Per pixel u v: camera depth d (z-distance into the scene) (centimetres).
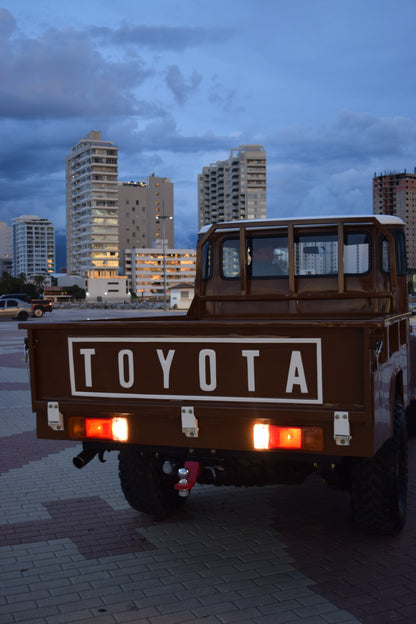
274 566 393
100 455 436
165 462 477
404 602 341
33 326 396
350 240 537
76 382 392
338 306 532
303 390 342
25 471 647
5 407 1054
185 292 7188
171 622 324
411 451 709
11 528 475
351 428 337
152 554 418
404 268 557
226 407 355
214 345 358
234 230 572
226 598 350
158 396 371
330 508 510
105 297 19400
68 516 502
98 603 348
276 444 349
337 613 330
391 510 411
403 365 495
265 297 550
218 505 524
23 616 334
